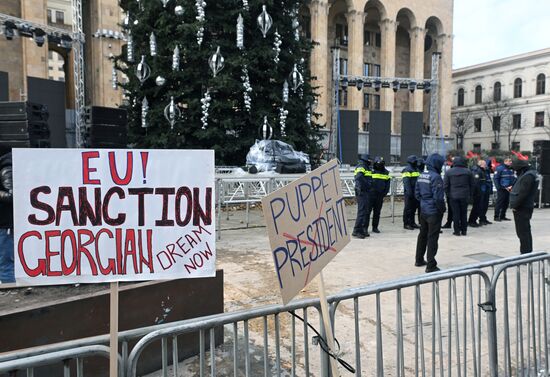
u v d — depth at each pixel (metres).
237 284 5.60
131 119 17.20
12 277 4.59
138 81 16.38
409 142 21.47
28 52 25.86
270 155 14.34
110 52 28.91
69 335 2.91
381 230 10.02
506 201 11.80
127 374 1.85
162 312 3.36
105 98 28.77
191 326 2.00
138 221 1.89
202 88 15.54
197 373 3.31
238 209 13.41
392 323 4.41
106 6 28.66
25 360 1.65
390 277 6.02
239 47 14.89
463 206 9.43
